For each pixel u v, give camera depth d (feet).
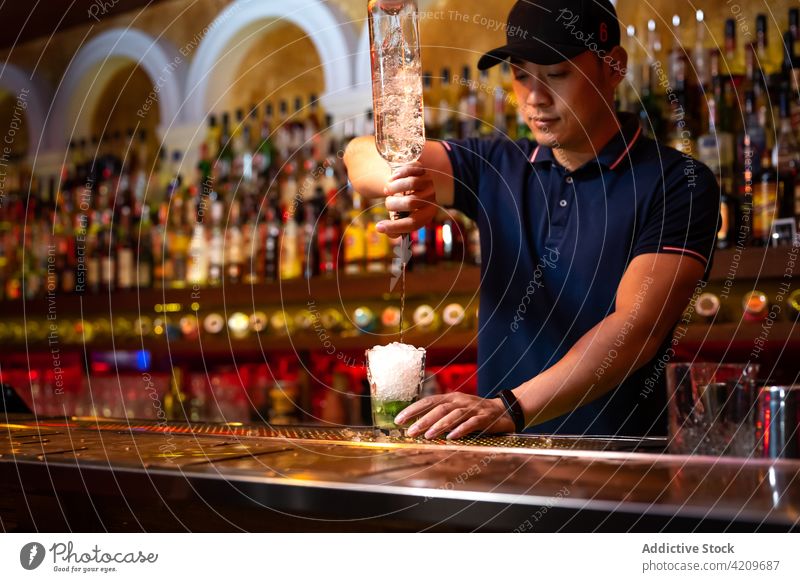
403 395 4.23
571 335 5.81
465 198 6.37
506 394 4.49
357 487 2.80
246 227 10.42
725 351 7.89
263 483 2.96
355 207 9.66
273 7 11.27
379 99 4.51
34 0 11.18
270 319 10.73
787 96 7.67
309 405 10.14
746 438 3.33
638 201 5.62
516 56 5.22
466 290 8.76
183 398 10.96
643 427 5.56
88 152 12.80
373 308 10.02
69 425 4.88
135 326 11.68
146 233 11.34
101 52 12.89
